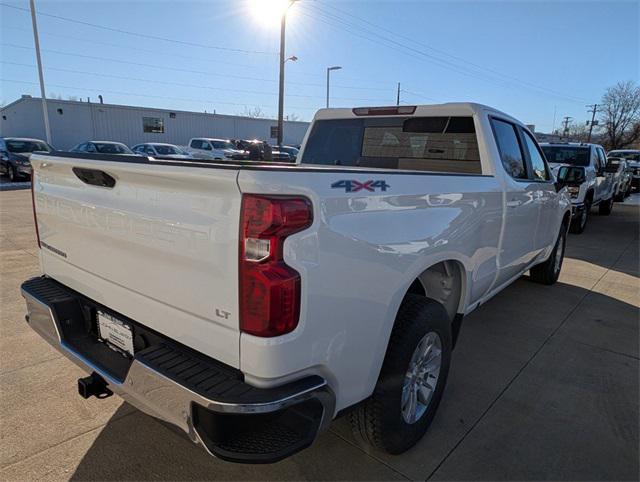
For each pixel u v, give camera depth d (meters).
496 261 3.50
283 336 1.67
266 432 1.75
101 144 20.41
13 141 19.20
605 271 6.74
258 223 1.60
